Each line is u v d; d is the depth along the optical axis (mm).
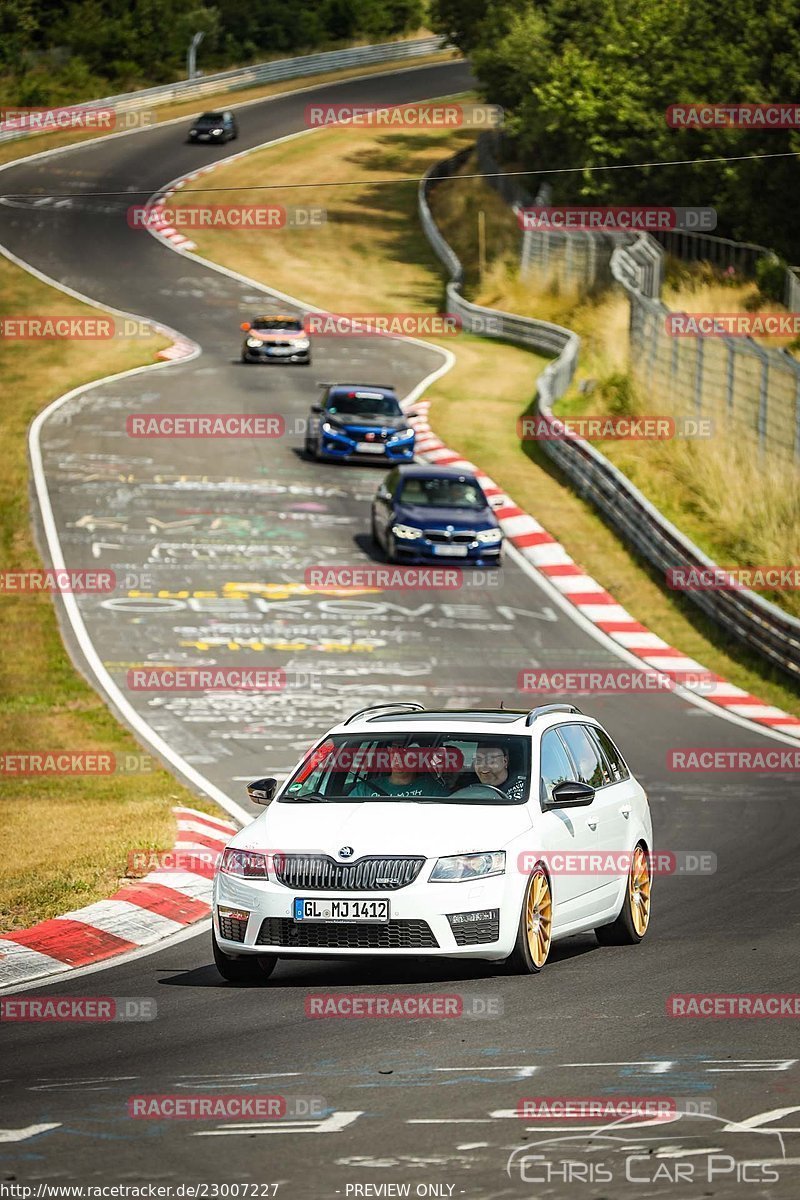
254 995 36688
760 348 137000
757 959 40594
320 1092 27469
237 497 135500
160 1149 24172
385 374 190250
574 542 127125
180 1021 34000
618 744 82125
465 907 36812
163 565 115500
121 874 51250
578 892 40656
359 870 36938
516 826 38375
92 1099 27219
